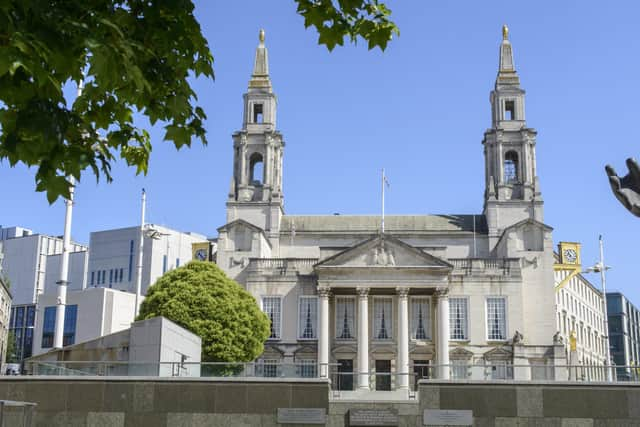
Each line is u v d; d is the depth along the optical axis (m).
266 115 100.31
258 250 89.06
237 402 37.38
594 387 37.38
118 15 10.52
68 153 10.22
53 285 162.00
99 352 44.22
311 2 12.24
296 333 83.69
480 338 82.38
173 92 11.31
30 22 9.01
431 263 81.44
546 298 86.25
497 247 92.69
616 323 191.62
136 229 155.38
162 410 37.16
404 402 37.78
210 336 68.31
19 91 9.20
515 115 98.50
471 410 37.47
